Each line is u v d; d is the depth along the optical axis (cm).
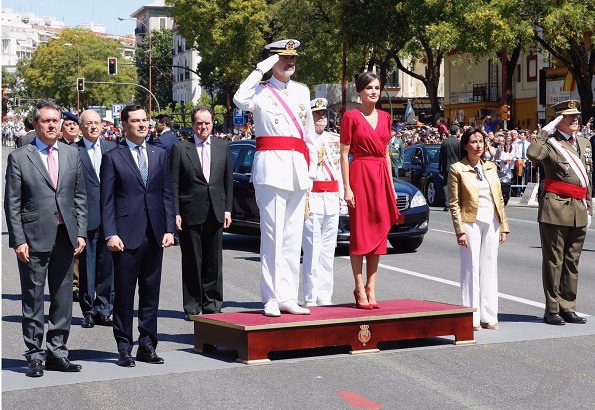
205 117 1233
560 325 1128
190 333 1129
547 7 4112
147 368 921
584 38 5031
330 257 1279
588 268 1645
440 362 935
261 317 974
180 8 7081
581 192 1129
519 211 3030
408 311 1001
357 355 965
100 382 867
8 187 898
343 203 1864
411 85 9394
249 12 6919
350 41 5016
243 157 1994
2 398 812
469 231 1092
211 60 7194
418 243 1955
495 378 873
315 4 6050
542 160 1131
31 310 905
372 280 1032
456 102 7412
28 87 14450
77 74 13625
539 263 1734
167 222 952
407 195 1917
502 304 1288
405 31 4819
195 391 829
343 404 786
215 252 1229
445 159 2908
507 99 4734
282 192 980
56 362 916
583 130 3444
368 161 1016
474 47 4275
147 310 948
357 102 5603
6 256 1908
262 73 962
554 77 5666
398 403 789
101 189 938
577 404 787
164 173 956
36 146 917
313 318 962
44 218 901
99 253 1202
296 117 982
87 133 1259
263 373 892
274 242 984
